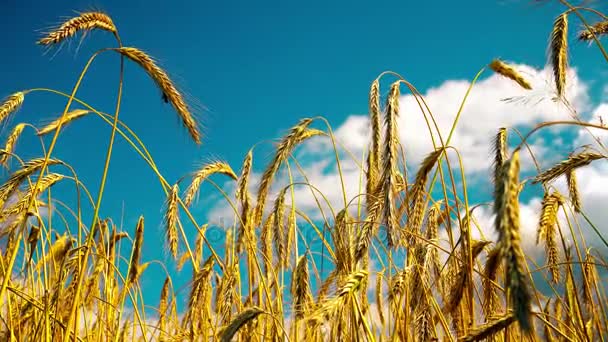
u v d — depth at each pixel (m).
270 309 0.90
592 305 0.86
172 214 0.97
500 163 0.86
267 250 1.00
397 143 0.85
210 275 1.01
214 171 1.06
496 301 0.84
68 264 0.95
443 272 0.90
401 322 0.87
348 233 0.88
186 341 1.01
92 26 0.87
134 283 1.05
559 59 0.85
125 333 1.01
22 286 0.95
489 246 0.87
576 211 0.91
